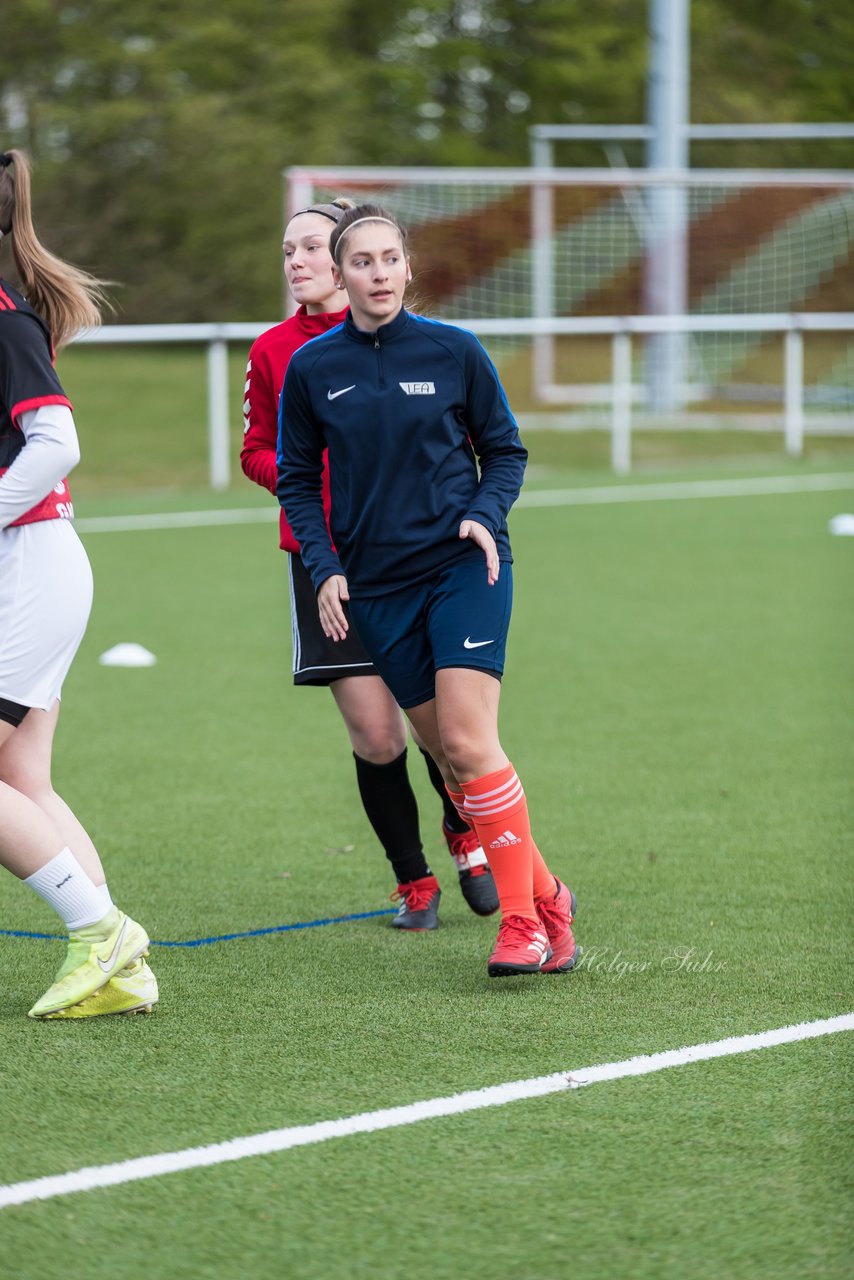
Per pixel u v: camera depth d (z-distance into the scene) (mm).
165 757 19250
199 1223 7988
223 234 97125
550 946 11859
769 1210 8086
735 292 66812
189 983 11703
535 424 60469
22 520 10453
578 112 115000
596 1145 8836
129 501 45969
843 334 79562
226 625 28266
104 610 29609
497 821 11391
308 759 19250
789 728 20703
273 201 97500
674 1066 9984
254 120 99562
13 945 12586
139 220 97500
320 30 105000
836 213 66688
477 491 11406
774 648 26172
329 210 13133
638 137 64812
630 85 113750
